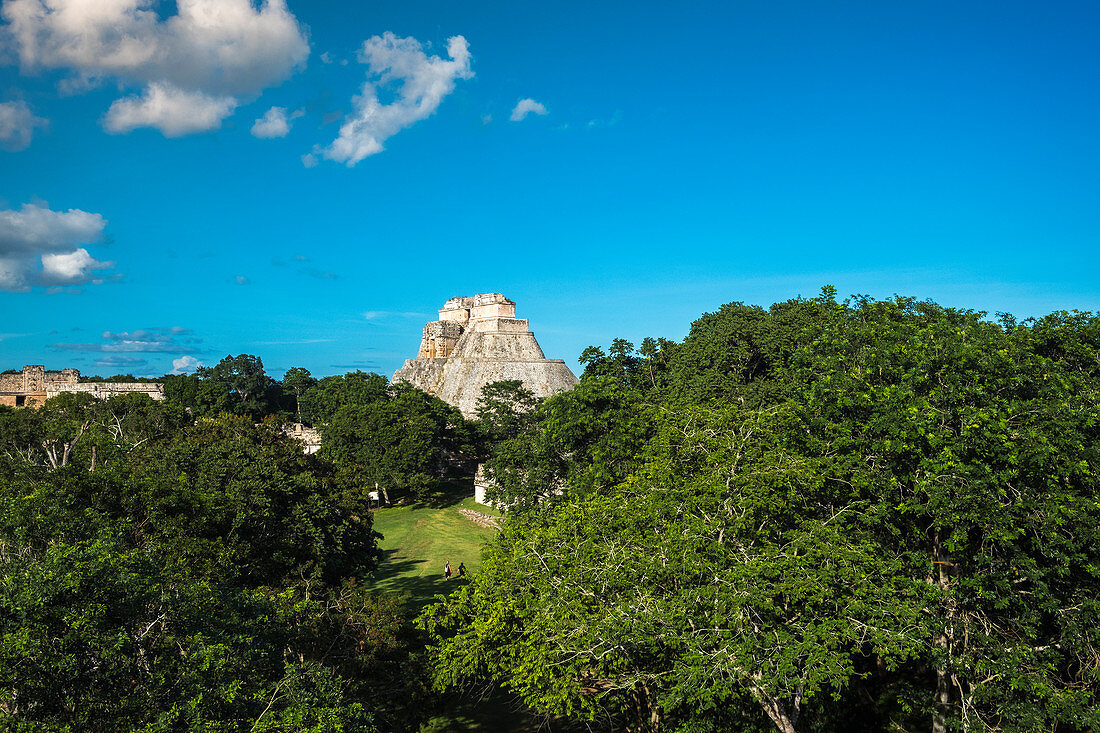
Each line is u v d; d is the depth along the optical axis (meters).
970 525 19.56
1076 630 19.56
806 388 27.06
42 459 56.34
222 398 98.94
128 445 50.53
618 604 17.72
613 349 58.69
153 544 22.70
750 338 51.53
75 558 15.34
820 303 47.06
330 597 23.97
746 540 19.58
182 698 14.55
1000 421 20.05
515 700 27.38
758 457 22.11
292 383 110.62
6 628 13.70
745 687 16.39
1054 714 18.48
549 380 97.62
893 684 24.27
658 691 19.02
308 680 16.80
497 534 28.61
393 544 53.12
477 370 97.06
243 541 25.86
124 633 14.59
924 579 22.42
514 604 20.12
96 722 13.83
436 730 25.30
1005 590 20.20
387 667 22.17
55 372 111.69
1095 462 20.83
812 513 22.09
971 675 20.27
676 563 18.20
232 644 16.83
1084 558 19.38
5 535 18.56
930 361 22.48
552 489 38.62
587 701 19.17
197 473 30.81
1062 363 24.77
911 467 21.80
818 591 16.77
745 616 16.25
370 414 68.56
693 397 41.62
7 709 13.44
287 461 37.53
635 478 25.16
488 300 101.81
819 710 18.53
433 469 74.75
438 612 25.17
